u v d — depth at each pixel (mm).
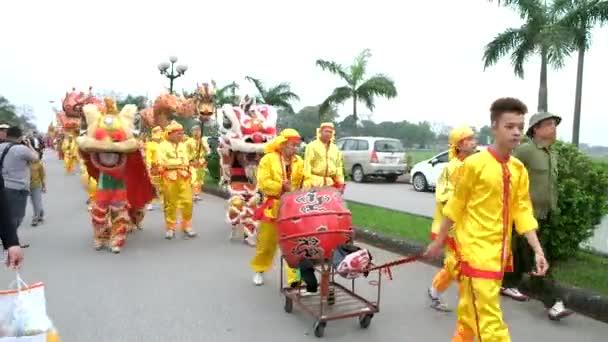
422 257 4316
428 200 16094
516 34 20547
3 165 8922
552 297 5711
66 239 9688
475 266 3812
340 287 5965
